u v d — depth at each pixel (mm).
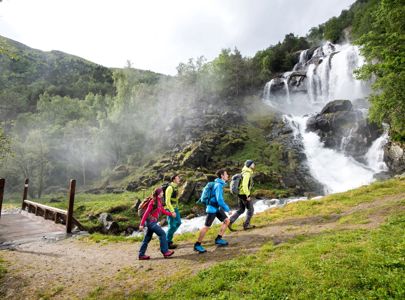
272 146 42188
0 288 6605
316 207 11242
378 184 13203
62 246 10422
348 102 41281
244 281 5078
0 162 39094
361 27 54812
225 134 47906
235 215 9414
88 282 6621
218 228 10406
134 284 6168
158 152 51594
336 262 4895
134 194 34062
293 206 12180
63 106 79812
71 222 12367
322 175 33250
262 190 28844
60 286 6480
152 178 38344
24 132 62219
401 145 26562
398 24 13523
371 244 5484
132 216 23672
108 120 57562
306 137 41906
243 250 7215
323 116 41375
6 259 8742
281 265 5375
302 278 4629
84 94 116688
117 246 9945
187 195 26250
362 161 33250
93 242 10734
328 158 35938
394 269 4246
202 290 5043
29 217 16953
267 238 7988
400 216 7410
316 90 64125
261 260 6066
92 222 22547
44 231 12898
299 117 51375
